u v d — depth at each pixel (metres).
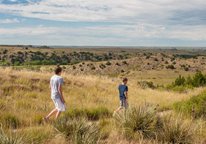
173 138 4.49
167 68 128.50
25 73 12.37
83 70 136.25
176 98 12.76
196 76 23.41
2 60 194.88
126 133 4.81
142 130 4.80
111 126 5.24
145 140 4.57
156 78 108.50
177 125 4.69
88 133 4.25
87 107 7.78
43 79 11.39
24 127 4.82
